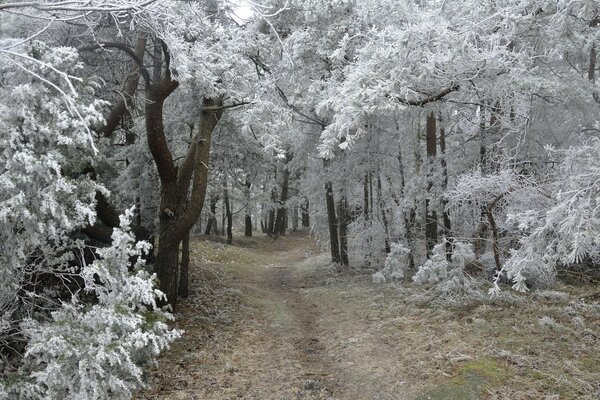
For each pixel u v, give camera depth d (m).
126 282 4.18
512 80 6.94
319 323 8.84
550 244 4.76
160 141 8.82
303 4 9.22
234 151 12.68
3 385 3.81
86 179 4.85
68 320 4.03
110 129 9.25
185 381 6.06
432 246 11.12
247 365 6.70
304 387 5.85
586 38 7.45
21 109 4.21
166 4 5.63
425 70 5.86
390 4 7.46
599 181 4.38
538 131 8.66
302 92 10.52
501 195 7.70
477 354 5.74
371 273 13.62
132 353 4.10
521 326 6.41
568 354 5.44
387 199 13.65
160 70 10.23
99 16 5.89
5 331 4.49
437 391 5.02
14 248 4.23
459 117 10.06
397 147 13.00
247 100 9.28
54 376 3.57
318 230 17.59
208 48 8.06
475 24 5.62
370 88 5.72
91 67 9.12
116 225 8.67
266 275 17.70
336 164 13.70
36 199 4.12
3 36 5.30
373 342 7.01
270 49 9.41
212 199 22.25
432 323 7.26
